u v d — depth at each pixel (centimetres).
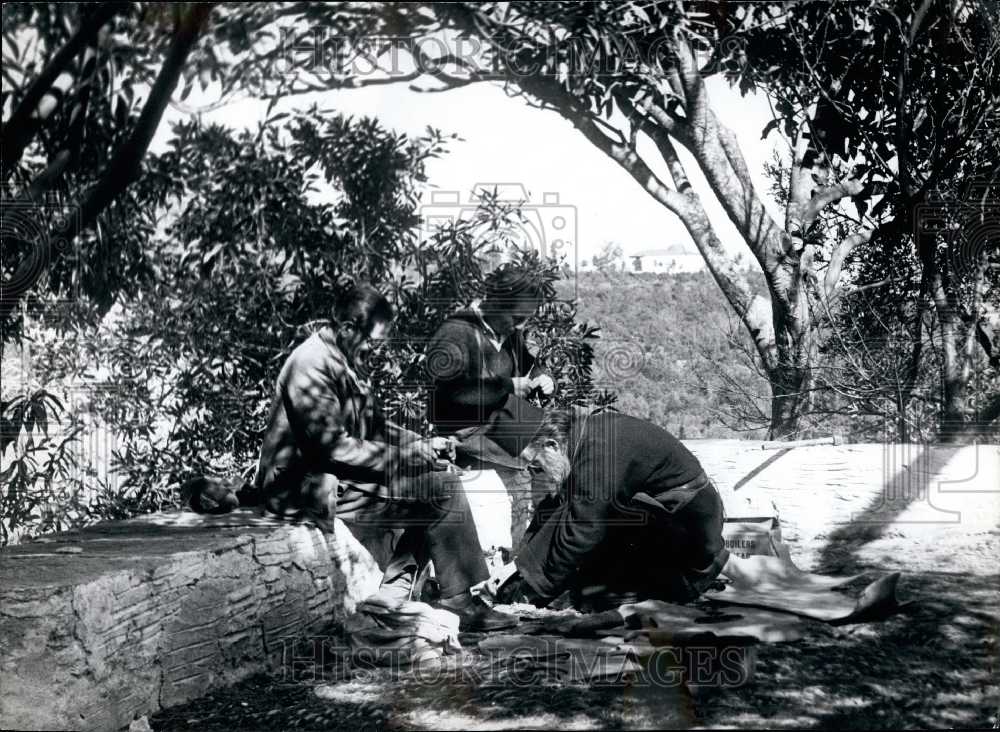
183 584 394
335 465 479
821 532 616
